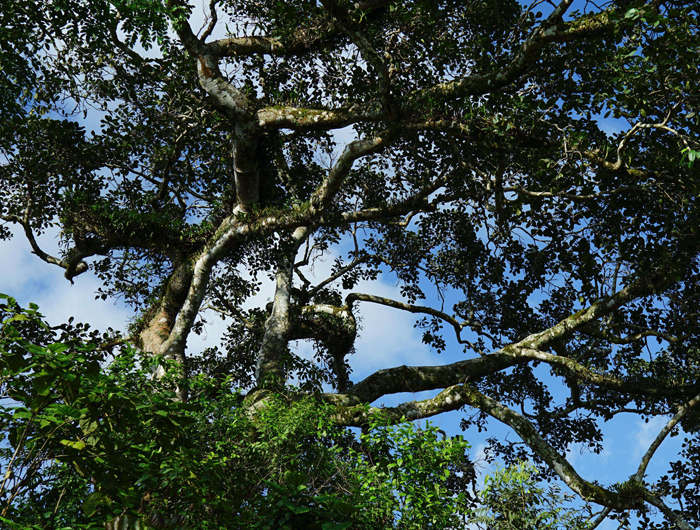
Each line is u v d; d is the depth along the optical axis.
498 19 9.92
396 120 10.48
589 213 11.41
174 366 8.10
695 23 7.56
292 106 12.15
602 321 13.01
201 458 6.48
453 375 12.70
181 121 12.82
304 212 12.18
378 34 10.45
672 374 12.98
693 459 13.83
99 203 13.27
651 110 8.76
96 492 4.42
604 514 10.80
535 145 9.66
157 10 10.84
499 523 7.74
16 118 11.84
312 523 5.33
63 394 4.35
